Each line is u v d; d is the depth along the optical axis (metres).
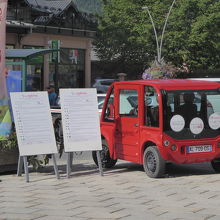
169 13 54.56
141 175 11.98
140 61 60.06
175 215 8.26
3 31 11.36
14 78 13.02
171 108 11.43
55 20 47.16
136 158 12.09
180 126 11.48
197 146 11.66
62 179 11.48
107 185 10.73
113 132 12.77
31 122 11.41
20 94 11.41
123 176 11.84
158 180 11.30
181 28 58.12
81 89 11.81
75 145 11.61
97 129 11.83
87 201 9.25
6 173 12.38
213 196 9.63
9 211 8.56
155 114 11.55
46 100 11.60
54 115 13.26
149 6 58.34
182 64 60.66
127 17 58.53
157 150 11.45
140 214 8.32
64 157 16.02
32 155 11.59
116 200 9.32
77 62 50.44
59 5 48.78
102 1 60.84
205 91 11.83
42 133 11.47
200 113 11.70
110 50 59.50
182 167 13.21
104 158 13.20
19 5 43.19
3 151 12.07
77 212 8.47
